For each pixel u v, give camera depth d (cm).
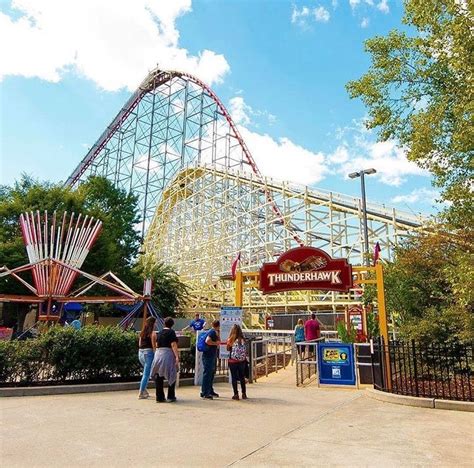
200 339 1207
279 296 4103
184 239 4959
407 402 872
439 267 1311
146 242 5625
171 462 494
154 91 5234
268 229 4088
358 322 1802
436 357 1141
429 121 855
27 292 2736
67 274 2031
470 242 1203
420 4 835
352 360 1140
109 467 475
